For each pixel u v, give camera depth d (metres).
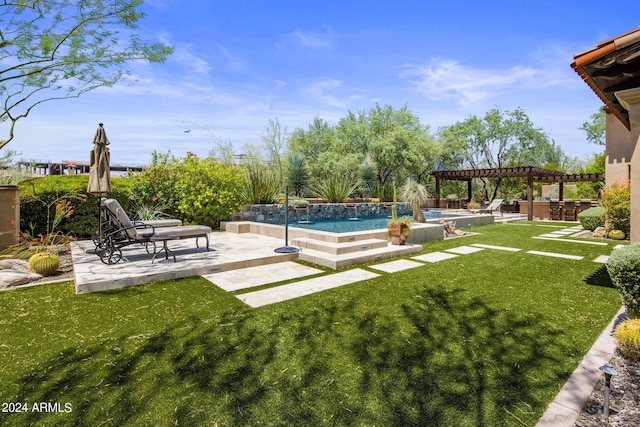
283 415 2.00
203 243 7.52
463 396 2.17
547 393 2.19
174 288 4.43
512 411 2.02
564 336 3.03
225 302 3.89
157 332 3.08
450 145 25.42
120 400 2.12
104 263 5.29
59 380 2.32
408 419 1.96
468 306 3.81
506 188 26.66
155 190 9.81
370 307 3.77
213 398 2.15
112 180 10.44
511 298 4.10
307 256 6.21
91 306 3.72
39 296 4.06
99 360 2.58
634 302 3.06
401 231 7.40
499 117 28.77
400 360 2.62
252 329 3.17
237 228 9.39
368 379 2.37
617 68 3.52
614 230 9.56
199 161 10.65
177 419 1.96
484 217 14.12
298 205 12.05
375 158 21.48
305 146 23.70
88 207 8.09
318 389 2.25
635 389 2.24
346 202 14.66
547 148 30.50
